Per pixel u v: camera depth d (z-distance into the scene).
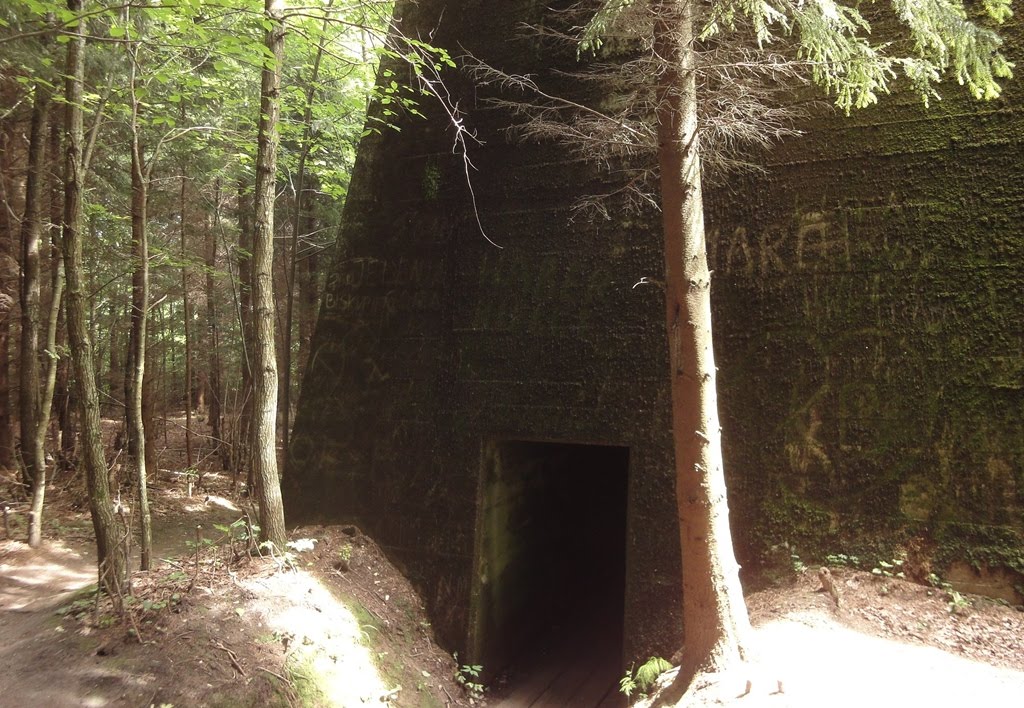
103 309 14.94
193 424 20.34
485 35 8.18
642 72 5.36
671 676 5.28
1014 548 5.20
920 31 4.26
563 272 7.30
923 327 5.70
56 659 5.11
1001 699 4.05
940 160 5.79
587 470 10.63
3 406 11.52
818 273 6.13
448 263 7.97
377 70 8.92
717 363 6.43
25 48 7.52
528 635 8.58
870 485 5.74
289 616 5.90
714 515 4.32
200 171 11.86
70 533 9.11
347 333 8.45
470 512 7.38
